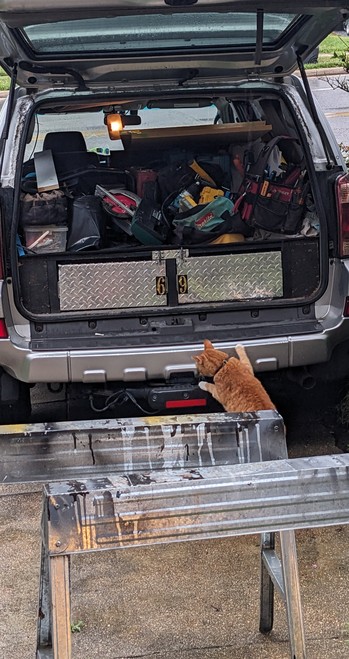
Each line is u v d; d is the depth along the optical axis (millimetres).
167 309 4406
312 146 4582
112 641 3229
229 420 2836
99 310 4418
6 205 4293
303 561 3738
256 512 2443
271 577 2980
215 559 3816
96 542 2357
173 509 2389
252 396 4023
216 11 3713
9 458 2768
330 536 3963
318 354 4379
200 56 4707
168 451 2812
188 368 4297
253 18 4266
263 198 4621
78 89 4812
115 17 4098
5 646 3207
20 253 4492
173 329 4395
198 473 2463
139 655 3139
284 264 4484
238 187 5027
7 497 4457
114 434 2789
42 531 2502
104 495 2350
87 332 4363
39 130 5266
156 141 5145
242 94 4906
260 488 2434
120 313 4383
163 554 3875
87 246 4543
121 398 4395
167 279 4426
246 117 5352
